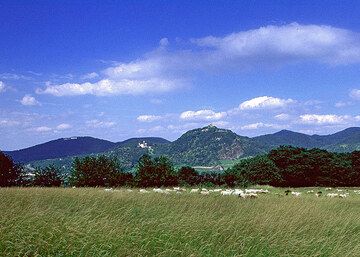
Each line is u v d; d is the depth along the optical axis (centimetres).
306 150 10462
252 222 1220
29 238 870
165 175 5322
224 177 6431
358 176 10012
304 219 1349
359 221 1446
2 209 1159
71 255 829
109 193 1869
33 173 5269
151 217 1245
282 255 946
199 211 1361
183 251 890
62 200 1543
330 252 998
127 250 877
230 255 926
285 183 9862
